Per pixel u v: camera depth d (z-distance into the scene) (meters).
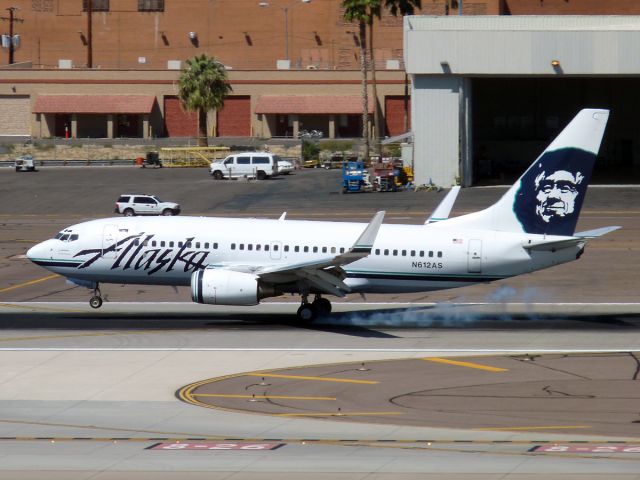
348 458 125.50
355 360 181.25
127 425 141.88
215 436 136.25
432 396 156.62
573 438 134.00
